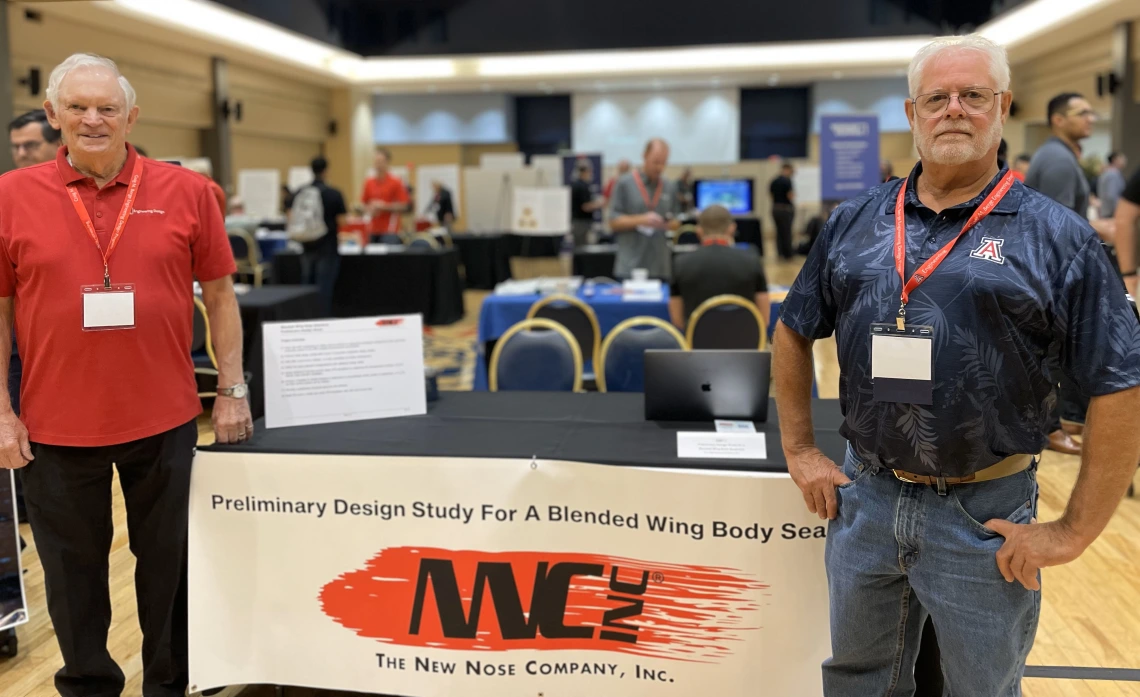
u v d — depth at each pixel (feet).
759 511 6.27
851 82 53.62
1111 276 4.25
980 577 4.60
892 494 4.82
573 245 31.60
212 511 6.88
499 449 6.82
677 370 7.59
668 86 54.39
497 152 59.72
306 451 6.80
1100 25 33.24
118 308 6.15
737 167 55.26
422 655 6.82
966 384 4.39
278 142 46.21
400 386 7.90
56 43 29.27
